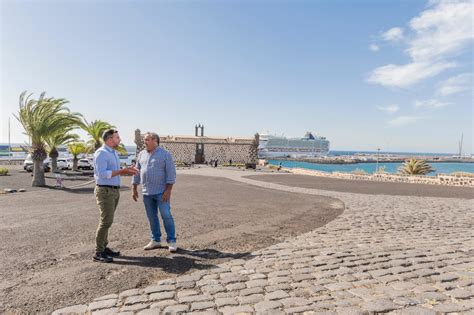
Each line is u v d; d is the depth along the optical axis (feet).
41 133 54.54
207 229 22.44
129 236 20.17
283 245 18.16
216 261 15.25
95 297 11.26
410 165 90.84
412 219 26.53
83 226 22.82
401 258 15.61
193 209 31.40
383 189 54.85
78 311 10.22
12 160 144.56
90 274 13.48
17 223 23.77
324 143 454.40
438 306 10.36
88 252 16.66
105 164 15.05
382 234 21.02
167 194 16.85
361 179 85.35
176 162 184.24
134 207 31.91
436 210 31.35
